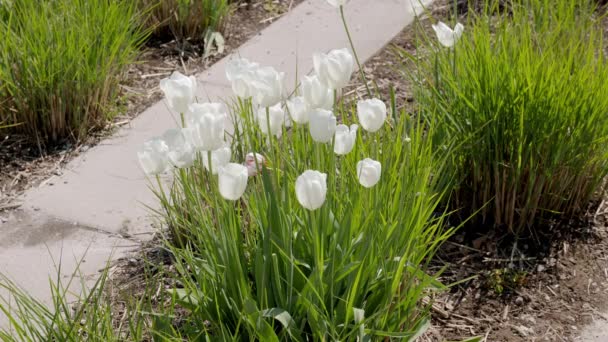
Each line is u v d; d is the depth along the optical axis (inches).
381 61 145.7
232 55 151.6
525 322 106.3
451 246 114.5
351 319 92.5
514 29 120.7
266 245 91.7
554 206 116.2
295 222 96.1
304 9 166.7
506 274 111.2
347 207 92.7
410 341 95.5
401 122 106.5
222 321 94.5
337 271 92.2
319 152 95.3
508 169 113.1
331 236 95.1
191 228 100.7
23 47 127.8
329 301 92.9
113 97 136.4
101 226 118.0
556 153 111.7
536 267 112.1
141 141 131.3
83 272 111.7
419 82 122.1
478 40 116.0
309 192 86.0
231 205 91.4
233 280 92.4
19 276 111.4
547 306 108.0
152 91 141.6
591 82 112.7
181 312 104.6
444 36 112.5
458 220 117.0
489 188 115.0
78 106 130.7
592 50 119.2
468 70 113.4
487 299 108.8
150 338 101.3
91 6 135.4
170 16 155.5
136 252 114.1
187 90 90.0
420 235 99.8
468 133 113.2
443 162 103.9
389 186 98.1
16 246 115.7
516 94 110.4
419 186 101.2
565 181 113.8
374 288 94.5
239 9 168.2
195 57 152.2
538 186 113.0
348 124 108.2
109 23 134.0
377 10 164.4
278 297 92.7
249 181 104.5
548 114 110.3
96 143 131.3
